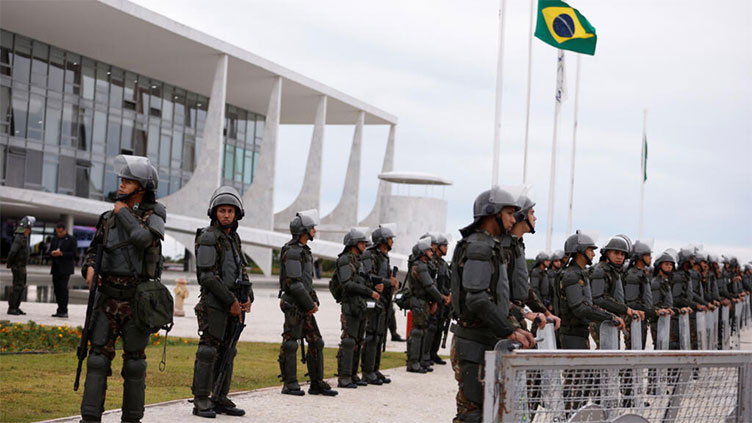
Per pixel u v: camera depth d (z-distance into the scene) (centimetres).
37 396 827
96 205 4153
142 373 614
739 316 2003
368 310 1058
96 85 4897
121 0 3938
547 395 447
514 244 593
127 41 4462
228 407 779
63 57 4684
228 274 766
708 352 523
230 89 5544
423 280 1201
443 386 1071
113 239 600
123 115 5088
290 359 923
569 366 452
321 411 820
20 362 1083
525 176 2442
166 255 5788
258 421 750
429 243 1217
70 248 1797
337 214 6297
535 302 702
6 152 4381
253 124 6412
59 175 4672
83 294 2764
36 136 4541
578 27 2241
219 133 4719
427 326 1257
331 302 3197
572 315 867
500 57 2192
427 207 5697
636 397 487
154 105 5334
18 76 4434
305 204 5744
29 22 4166
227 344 779
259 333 1759
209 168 4716
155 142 5350
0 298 2366
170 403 821
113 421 698
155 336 1505
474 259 521
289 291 912
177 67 4984
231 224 768
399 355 1502
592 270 960
